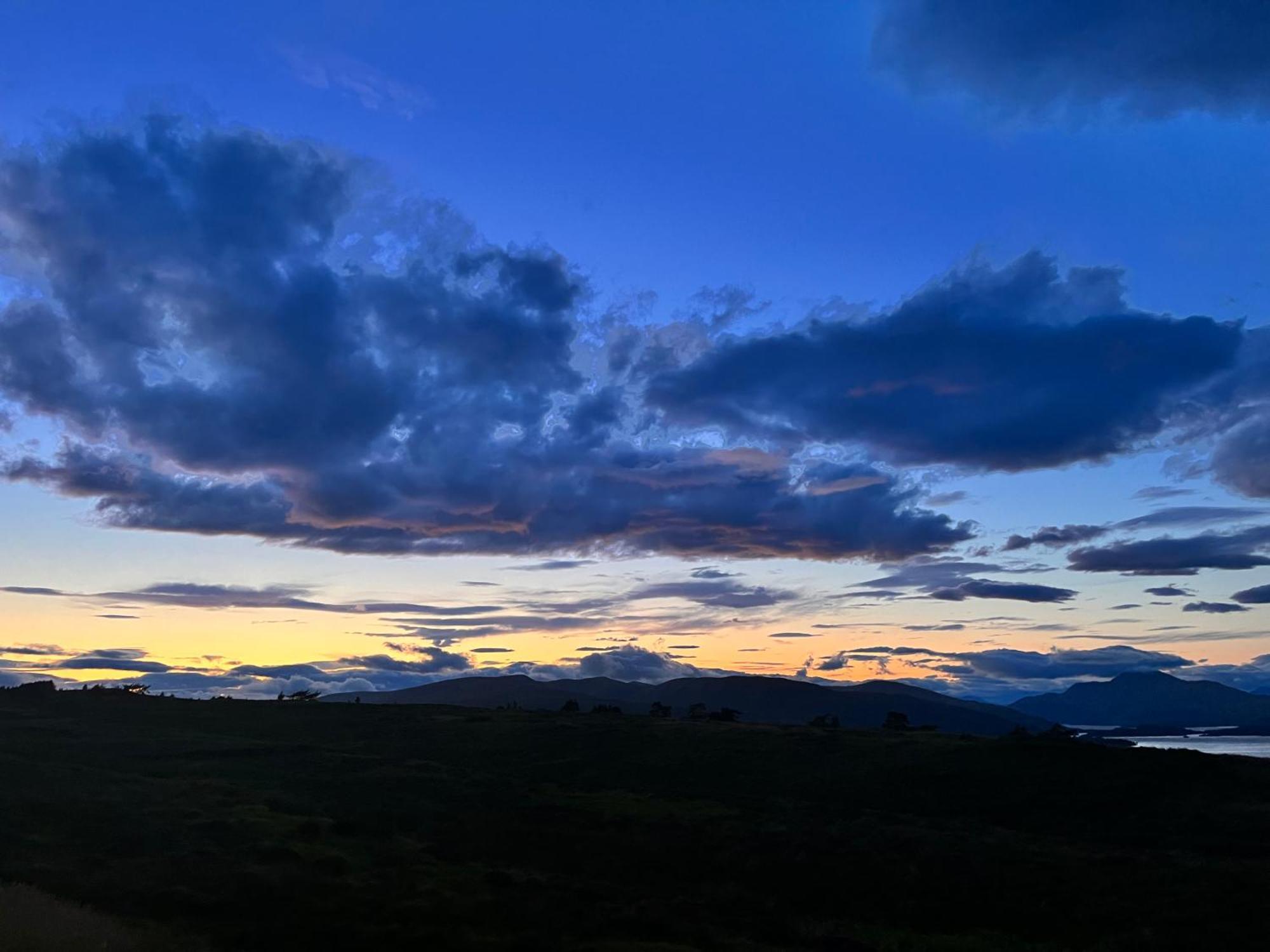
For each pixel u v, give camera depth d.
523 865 38.22
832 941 27.59
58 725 76.50
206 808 43.34
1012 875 37.16
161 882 29.25
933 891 35.06
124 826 37.44
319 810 46.69
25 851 33.06
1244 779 56.34
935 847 42.62
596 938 25.61
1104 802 54.50
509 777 64.31
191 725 83.38
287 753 66.12
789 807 54.59
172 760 63.16
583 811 50.81
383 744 77.06
